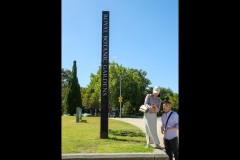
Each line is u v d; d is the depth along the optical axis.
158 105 10.34
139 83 69.25
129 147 10.45
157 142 10.30
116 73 67.38
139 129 20.64
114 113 65.06
